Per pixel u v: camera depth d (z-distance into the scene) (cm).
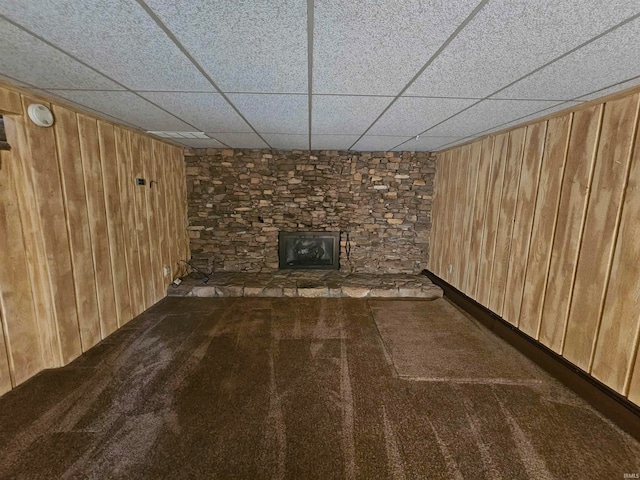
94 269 276
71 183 249
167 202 404
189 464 161
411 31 116
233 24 113
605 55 133
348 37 122
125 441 174
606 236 200
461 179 386
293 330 318
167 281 407
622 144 190
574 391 222
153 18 109
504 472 159
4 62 151
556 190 242
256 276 459
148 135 349
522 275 280
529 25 110
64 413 195
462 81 168
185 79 171
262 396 214
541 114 238
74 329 255
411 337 305
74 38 125
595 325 208
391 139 354
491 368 251
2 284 209
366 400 212
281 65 150
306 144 401
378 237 477
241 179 459
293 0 98
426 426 189
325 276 463
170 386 223
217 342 290
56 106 231
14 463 160
